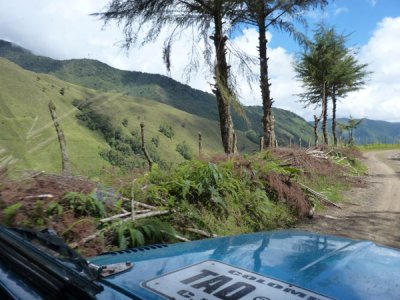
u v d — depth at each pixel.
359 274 1.62
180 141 116.81
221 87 10.34
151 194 5.67
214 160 8.04
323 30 24.31
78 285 1.40
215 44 10.76
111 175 5.71
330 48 24.36
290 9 14.00
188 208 5.65
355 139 36.44
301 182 10.01
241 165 8.05
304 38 14.84
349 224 7.37
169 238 4.82
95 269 1.63
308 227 7.09
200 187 6.05
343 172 14.87
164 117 152.38
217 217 6.09
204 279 1.59
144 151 6.99
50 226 3.97
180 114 173.25
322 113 25.34
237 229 6.05
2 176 3.75
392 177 16.17
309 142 20.00
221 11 10.90
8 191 4.08
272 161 9.51
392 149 46.53
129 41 10.81
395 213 8.51
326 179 12.26
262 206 7.02
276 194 7.89
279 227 6.89
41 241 1.81
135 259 1.90
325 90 26.64
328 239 2.29
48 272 1.54
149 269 1.72
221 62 10.62
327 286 1.50
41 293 1.48
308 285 1.51
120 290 1.48
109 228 4.35
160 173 6.53
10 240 1.94
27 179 4.41
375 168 21.05
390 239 6.32
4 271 1.71
